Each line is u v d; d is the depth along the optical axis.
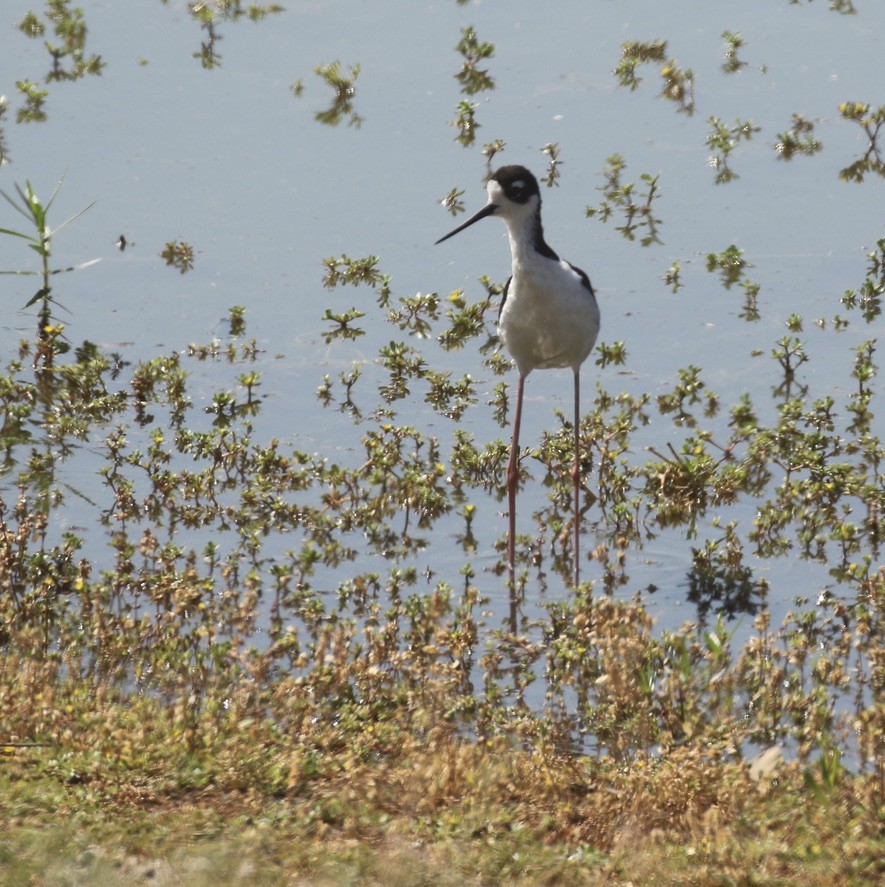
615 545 11.96
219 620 10.27
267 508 12.45
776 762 7.71
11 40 24.20
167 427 14.02
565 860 6.70
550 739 8.33
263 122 21.34
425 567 11.55
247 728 7.90
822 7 26.16
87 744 7.67
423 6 26.47
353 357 15.58
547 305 12.09
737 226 18.34
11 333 15.66
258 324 16.16
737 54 23.73
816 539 11.94
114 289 16.78
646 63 23.56
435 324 16.38
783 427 13.34
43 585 10.46
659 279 17.06
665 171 19.80
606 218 18.56
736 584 11.23
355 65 22.94
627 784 7.43
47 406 14.30
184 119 21.38
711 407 14.41
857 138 20.69
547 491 13.09
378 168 19.97
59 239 17.80
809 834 6.94
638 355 15.58
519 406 12.45
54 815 6.92
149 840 6.71
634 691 8.46
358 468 13.20
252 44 24.45
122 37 24.53
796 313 16.27
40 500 12.45
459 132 20.95
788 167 19.95
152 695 9.08
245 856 6.56
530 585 11.27
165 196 19.00
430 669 8.75
